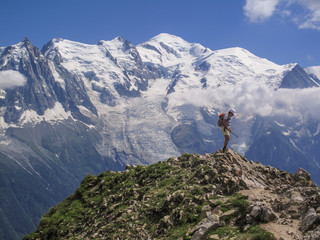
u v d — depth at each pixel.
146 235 23.58
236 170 25.11
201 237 18.45
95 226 30.42
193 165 34.03
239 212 19.72
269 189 23.05
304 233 16.64
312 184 23.42
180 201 24.45
